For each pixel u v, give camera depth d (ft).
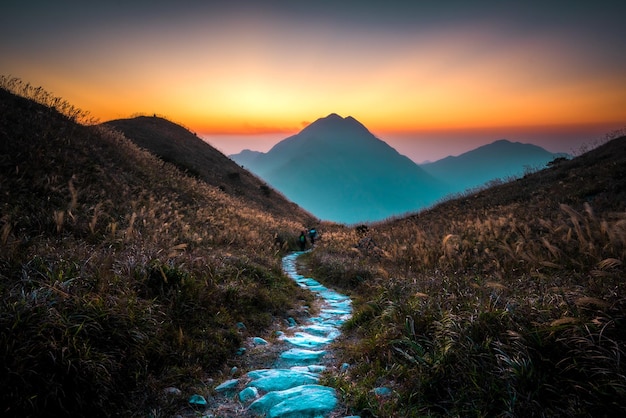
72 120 75.72
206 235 51.01
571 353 11.03
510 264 24.04
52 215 33.22
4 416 9.73
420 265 32.50
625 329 10.75
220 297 23.80
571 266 19.13
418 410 11.50
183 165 148.66
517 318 13.19
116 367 12.72
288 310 28.99
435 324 15.62
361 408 11.96
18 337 11.14
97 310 14.30
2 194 36.14
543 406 9.98
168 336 16.81
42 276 16.24
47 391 10.41
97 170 57.41
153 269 21.39
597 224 18.53
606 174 72.28
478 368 12.01
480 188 130.62
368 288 36.27
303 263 65.26
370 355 16.84
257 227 90.48
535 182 99.19
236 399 13.56
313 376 15.37
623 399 8.88
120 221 43.68
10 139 49.26
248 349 19.19
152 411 12.24
